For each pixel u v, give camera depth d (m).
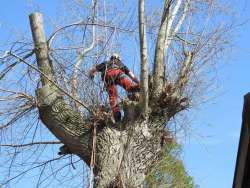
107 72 11.05
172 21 11.52
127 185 10.34
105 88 11.06
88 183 10.47
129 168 10.47
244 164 6.00
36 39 11.15
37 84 11.10
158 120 10.92
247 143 5.92
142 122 10.76
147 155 10.71
